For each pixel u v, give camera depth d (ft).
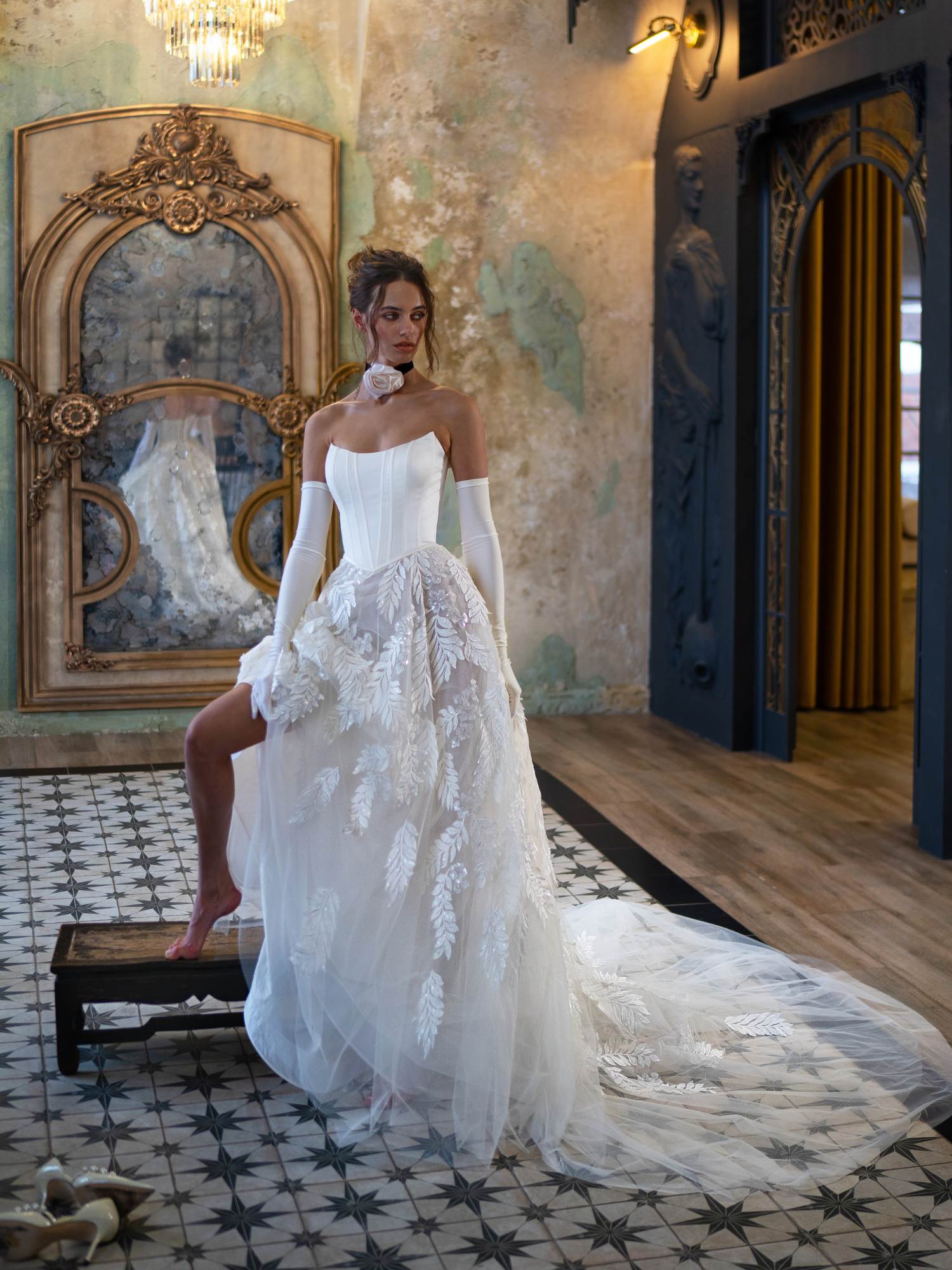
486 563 10.41
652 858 16.15
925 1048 11.23
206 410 21.75
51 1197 8.74
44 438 21.02
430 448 10.25
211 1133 9.78
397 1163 9.45
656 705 24.06
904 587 24.90
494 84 21.85
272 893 10.00
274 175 21.48
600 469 23.57
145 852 15.99
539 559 23.49
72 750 20.83
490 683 10.18
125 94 20.90
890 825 17.57
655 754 21.22
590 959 12.26
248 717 10.16
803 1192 9.18
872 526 24.09
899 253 23.62
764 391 20.77
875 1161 9.58
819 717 24.08
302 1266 8.30
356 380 22.24
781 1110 10.20
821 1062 10.94
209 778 10.21
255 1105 10.19
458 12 20.83
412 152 22.06
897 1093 10.46
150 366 21.48
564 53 21.68
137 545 21.75
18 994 12.00
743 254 20.62
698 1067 10.85
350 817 9.84
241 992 10.66
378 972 9.83
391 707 9.87
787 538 20.43
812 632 24.07
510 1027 9.77
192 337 21.56
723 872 15.66
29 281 20.71
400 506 10.19
